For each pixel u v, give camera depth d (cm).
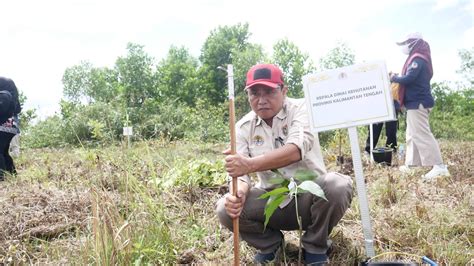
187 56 2720
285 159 249
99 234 253
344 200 265
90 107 1459
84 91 2033
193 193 445
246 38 2531
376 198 419
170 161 669
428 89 550
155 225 314
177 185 475
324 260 281
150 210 331
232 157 233
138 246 271
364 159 685
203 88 2319
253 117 287
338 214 269
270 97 267
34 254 307
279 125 279
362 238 320
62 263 283
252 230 290
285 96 284
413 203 398
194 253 305
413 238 313
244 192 268
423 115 546
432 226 326
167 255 297
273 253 296
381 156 649
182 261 300
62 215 381
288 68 2022
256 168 240
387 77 255
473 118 1811
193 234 333
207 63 2409
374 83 257
